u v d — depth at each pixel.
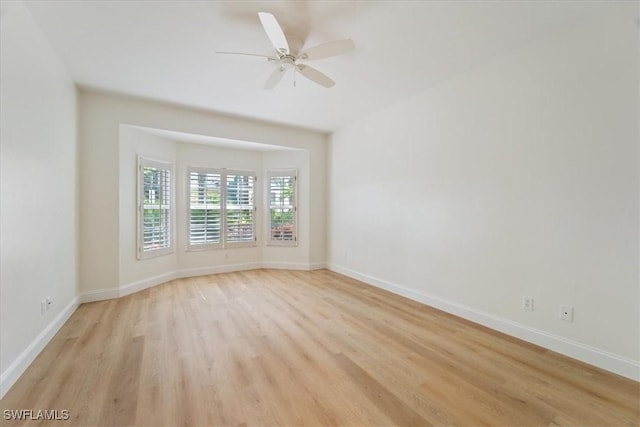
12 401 1.68
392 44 2.45
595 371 2.04
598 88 2.06
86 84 3.19
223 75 2.99
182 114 3.99
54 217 2.56
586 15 2.06
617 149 1.98
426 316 3.06
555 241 2.30
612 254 2.01
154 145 4.16
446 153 3.16
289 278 4.66
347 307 3.33
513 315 2.58
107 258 3.54
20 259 1.95
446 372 2.03
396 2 1.95
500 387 1.87
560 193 2.26
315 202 5.27
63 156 2.79
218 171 4.99
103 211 3.50
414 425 1.54
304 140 5.11
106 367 2.05
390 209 3.95
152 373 1.99
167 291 3.91
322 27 2.22
